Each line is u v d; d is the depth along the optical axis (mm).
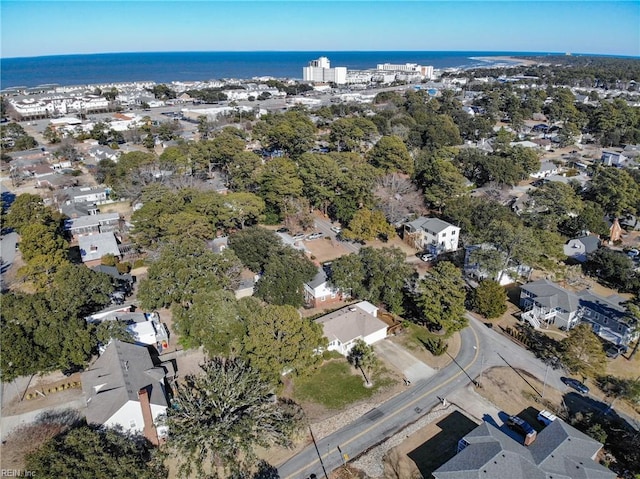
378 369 44500
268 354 38156
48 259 56531
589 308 50281
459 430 36938
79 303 46969
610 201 80188
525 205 76938
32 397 40719
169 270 50500
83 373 39781
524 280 61469
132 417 34562
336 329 47219
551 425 34656
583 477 29375
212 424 33250
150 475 30391
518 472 29234
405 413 38875
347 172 83812
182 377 42812
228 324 40938
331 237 76562
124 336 43781
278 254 57125
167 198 70000
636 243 73500
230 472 32500
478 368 44438
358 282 53375
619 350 46625
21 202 72125
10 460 33906
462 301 47688
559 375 43406
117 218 78625
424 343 48500
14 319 41219
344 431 37094
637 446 33719
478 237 64500
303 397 40906
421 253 70250
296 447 35562
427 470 33344
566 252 68375
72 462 27844
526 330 50688
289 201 79500
